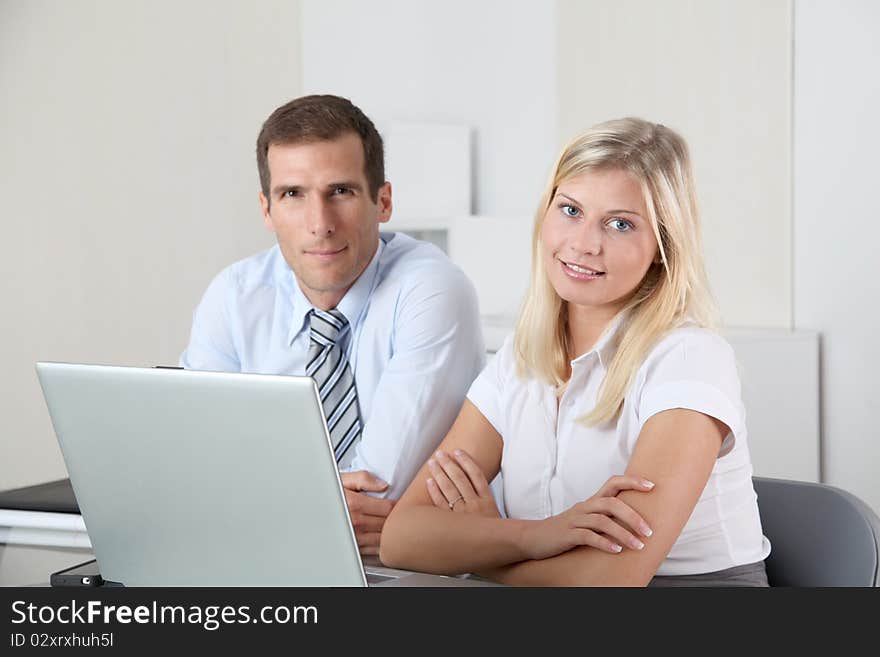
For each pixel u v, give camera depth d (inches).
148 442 56.2
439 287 100.5
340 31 276.1
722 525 76.0
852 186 168.6
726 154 185.3
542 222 81.0
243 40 181.0
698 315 78.9
